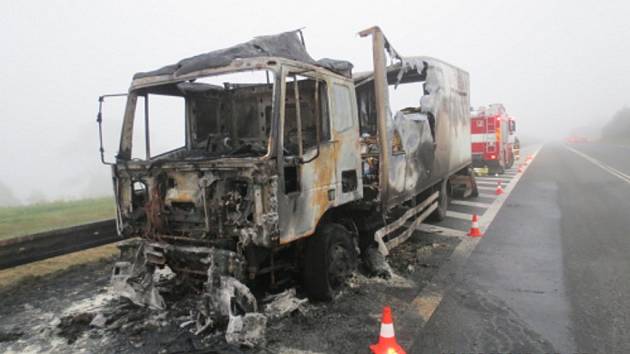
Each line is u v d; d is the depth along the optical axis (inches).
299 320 165.8
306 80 181.3
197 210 157.4
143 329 161.0
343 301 185.0
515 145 1050.7
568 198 463.5
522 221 353.7
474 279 215.2
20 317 175.8
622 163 896.9
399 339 151.9
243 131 197.2
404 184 250.2
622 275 214.1
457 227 337.7
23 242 203.5
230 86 198.2
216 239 153.0
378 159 236.5
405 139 251.4
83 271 233.6
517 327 160.2
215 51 166.2
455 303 184.4
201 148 203.3
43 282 216.2
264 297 179.9
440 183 354.6
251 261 151.7
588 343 147.2
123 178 177.3
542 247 272.5
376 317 169.6
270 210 142.4
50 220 324.8
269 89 189.0
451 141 363.3
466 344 148.1
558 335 153.4
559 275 217.9
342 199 186.9
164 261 165.0
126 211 177.0
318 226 183.6
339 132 185.2
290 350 143.6
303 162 156.5
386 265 219.8
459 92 388.8
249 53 158.7
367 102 305.7
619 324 160.9
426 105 306.2
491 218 370.9
